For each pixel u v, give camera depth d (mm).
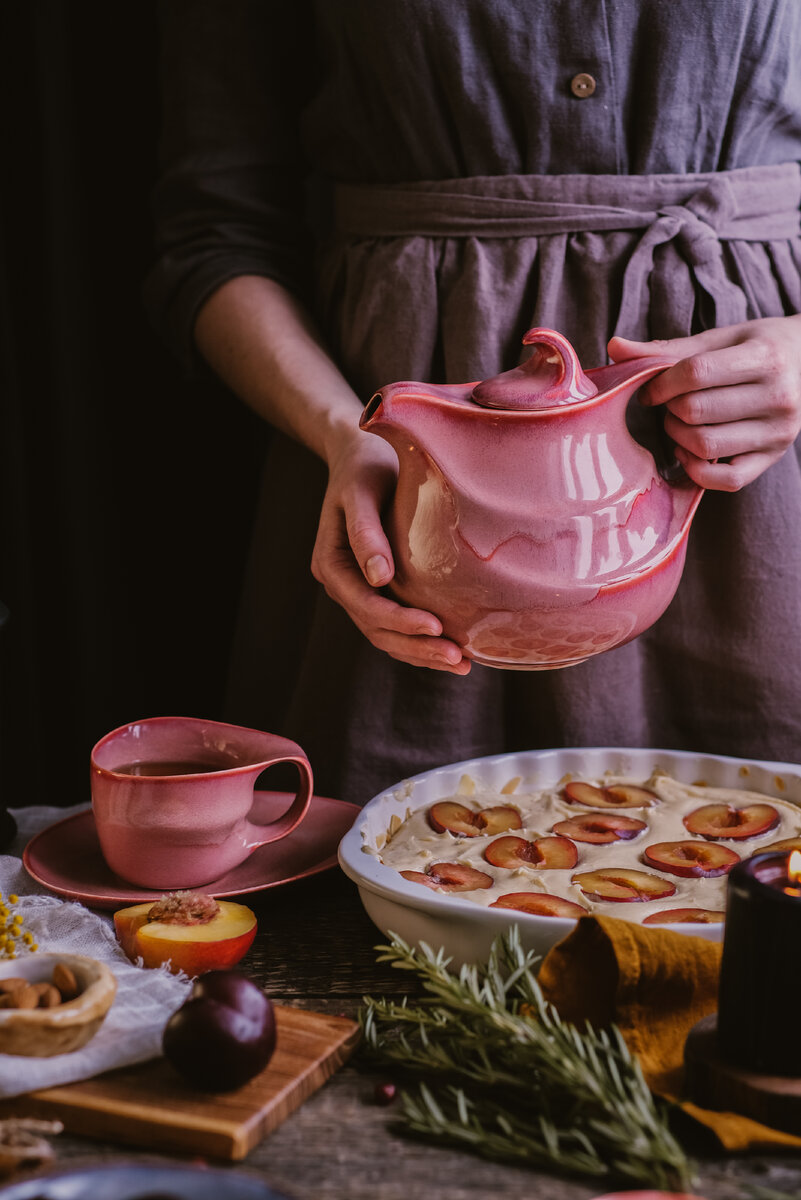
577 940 637
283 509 1167
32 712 1546
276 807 958
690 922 732
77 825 938
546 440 703
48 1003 613
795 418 819
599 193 981
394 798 912
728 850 857
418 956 652
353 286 1063
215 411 1594
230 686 1271
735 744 1042
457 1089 599
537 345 729
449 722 1043
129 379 1562
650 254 969
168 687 1658
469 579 705
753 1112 546
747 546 1001
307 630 1153
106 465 1541
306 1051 621
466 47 953
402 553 735
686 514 778
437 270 1018
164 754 880
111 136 1492
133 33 1470
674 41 940
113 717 1592
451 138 1006
